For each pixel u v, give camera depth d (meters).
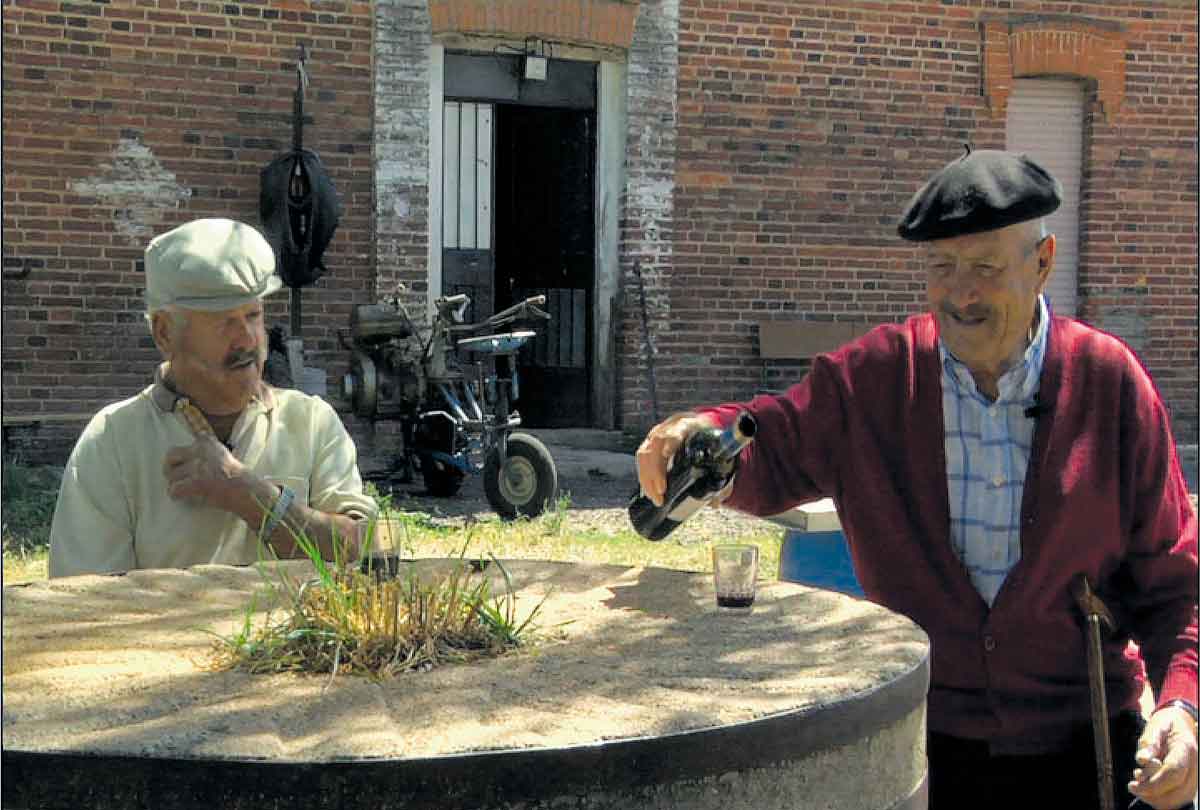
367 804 1.39
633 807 1.47
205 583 2.38
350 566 2.30
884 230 11.27
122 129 9.59
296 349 9.12
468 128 10.85
